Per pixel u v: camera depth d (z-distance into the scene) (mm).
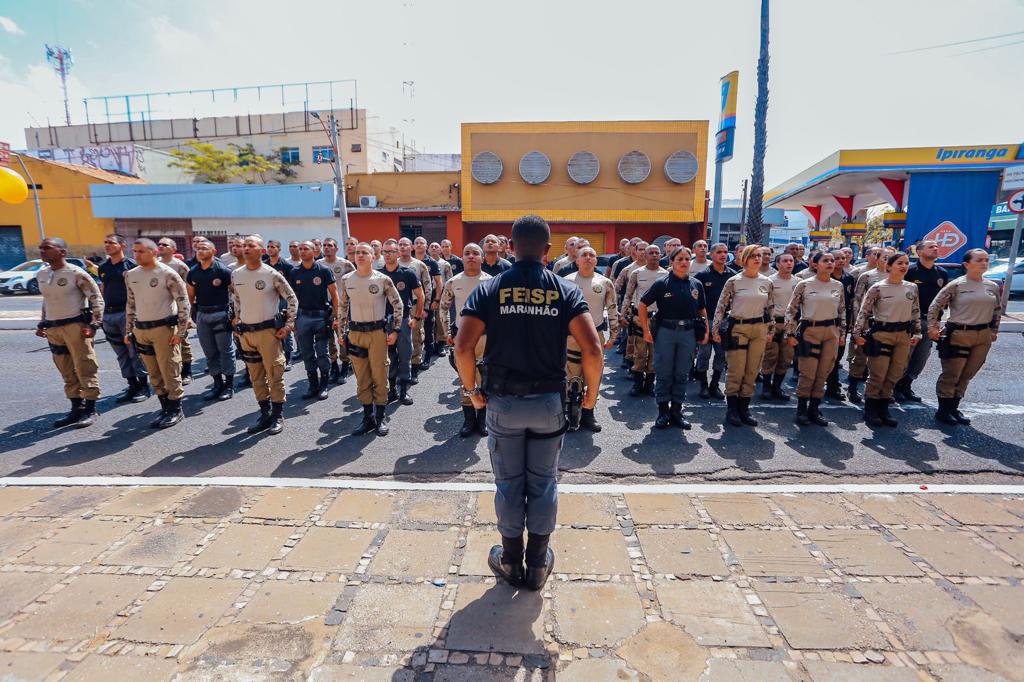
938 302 4957
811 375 4926
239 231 24812
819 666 2090
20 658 2125
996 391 6109
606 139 20734
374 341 4691
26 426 5027
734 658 2133
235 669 2074
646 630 2295
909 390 5848
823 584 2602
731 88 14820
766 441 4605
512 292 2357
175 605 2441
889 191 16125
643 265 7133
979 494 3523
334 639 2238
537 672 2066
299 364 7867
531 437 2463
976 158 13938
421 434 4828
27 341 9695
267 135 36500
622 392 6328
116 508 3354
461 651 2176
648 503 3424
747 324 4820
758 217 15938
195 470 3992
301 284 5953
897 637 2244
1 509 3338
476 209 21484
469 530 3109
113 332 5758
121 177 28906
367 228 24000
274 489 3631
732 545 2936
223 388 6016
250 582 2611
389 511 3330
